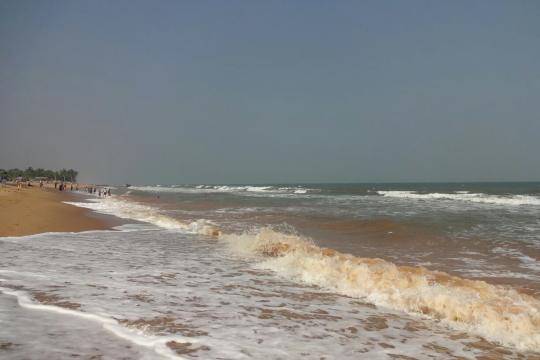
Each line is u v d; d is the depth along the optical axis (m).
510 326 5.19
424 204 33.44
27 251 9.79
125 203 35.91
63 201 35.97
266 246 11.21
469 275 8.40
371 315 5.76
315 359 3.99
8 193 31.39
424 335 5.00
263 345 4.26
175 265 8.91
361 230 15.96
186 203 37.38
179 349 3.95
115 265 8.48
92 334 4.21
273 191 81.50
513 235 14.28
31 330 4.23
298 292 6.91
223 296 6.34
